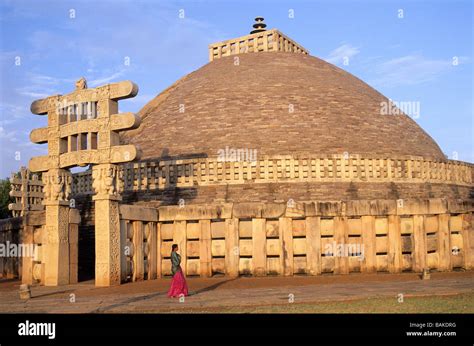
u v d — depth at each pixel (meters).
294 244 24.62
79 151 23.27
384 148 35.56
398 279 21.98
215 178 31.08
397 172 32.31
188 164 31.59
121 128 22.50
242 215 24.72
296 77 41.22
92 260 29.86
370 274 24.31
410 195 31.91
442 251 25.19
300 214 24.55
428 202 25.11
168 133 37.31
